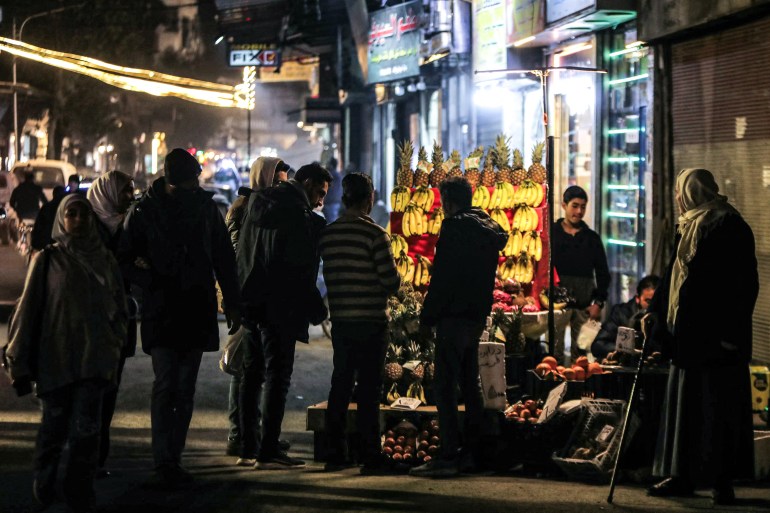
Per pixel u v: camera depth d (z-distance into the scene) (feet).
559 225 41.14
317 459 31.86
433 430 31.83
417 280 36.60
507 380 33.53
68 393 24.62
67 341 24.26
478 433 30.19
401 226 37.29
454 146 92.89
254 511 25.04
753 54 42.68
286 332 29.71
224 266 28.40
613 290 59.98
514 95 76.02
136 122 334.03
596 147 60.39
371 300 29.78
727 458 25.64
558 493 27.02
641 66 55.72
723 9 42.22
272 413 30.04
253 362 30.68
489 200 38.06
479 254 29.32
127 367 49.08
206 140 422.41
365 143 148.46
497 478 29.43
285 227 29.53
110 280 24.95
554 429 30.04
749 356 25.79
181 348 27.37
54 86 209.46
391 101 118.83
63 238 24.72
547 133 35.99
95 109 221.66
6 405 39.37
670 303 26.45
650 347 28.58
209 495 26.66
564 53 66.18
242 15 144.66
